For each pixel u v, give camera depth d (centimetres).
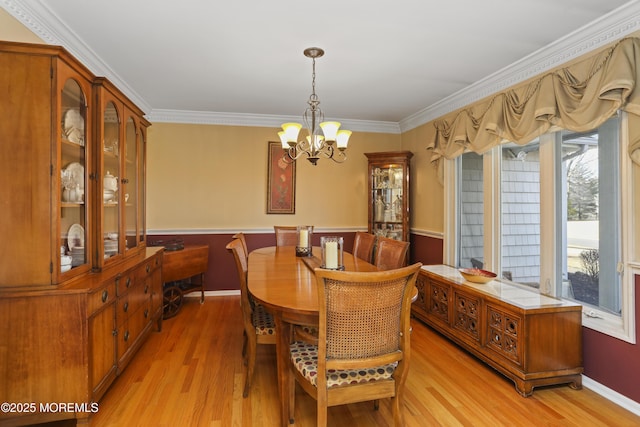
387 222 455
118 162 251
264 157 448
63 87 183
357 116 441
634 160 193
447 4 196
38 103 173
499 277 309
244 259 240
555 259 255
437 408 200
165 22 218
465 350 281
